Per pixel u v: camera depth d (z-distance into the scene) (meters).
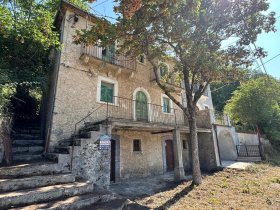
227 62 9.13
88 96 9.97
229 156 17.53
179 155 10.87
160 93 14.05
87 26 10.78
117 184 9.75
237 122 24.33
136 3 6.21
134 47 8.26
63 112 9.00
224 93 35.53
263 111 20.81
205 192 7.93
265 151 19.33
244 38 8.59
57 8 11.27
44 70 11.57
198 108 18.00
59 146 8.28
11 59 10.30
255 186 8.62
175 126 11.29
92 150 7.25
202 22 8.52
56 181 5.54
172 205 6.51
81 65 10.08
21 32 8.93
